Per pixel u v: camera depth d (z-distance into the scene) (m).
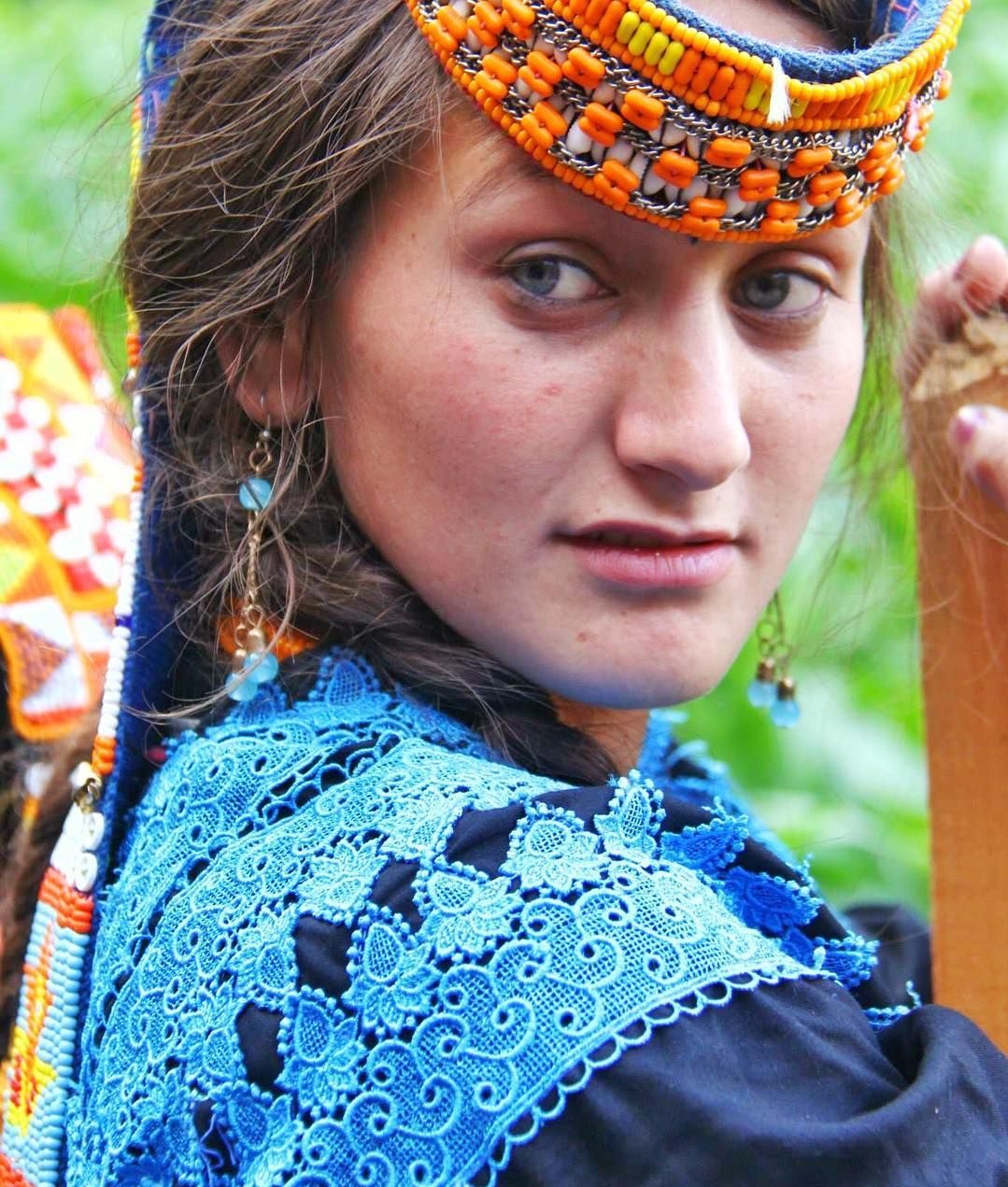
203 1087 1.62
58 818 2.27
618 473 1.83
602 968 1.47
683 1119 1.39
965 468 2.37
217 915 1.71
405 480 1.90
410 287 1.85
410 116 1.81
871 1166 1.40
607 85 1.71
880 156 1.86
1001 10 4.48
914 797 3.88
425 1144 1.46
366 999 1.54
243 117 2.00
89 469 2.89
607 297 1.81
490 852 1.59
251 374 2.03
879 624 3.87
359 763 1.80
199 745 1.91
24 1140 2.04
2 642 2.67
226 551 2.06
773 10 1.92
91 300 2.73
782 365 1.93
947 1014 1.69
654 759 2.42
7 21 4.60
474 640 1.95
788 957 1.61
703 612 1.91
